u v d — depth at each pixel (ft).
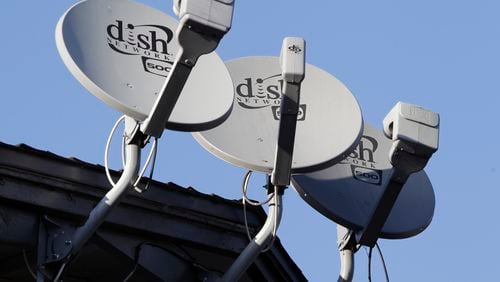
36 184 37.29
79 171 38.19
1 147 37.09
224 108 38.06
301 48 35.53
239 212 41.83
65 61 36.81
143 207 39.34
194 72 39.11
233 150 39.24
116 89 36.99
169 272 39.09
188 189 40.57
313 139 40.68
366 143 45.19
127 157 35.45
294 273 44.14
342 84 42.45
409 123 37.83
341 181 43.11
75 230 37.27
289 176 36.45
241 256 37.60
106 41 38.50
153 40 39.55
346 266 41.27
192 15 32.42
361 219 41.78
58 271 36.68
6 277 39.50
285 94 35.40
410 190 44.47
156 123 34.42
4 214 36.78
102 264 39.91
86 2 38.96
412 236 43.37
